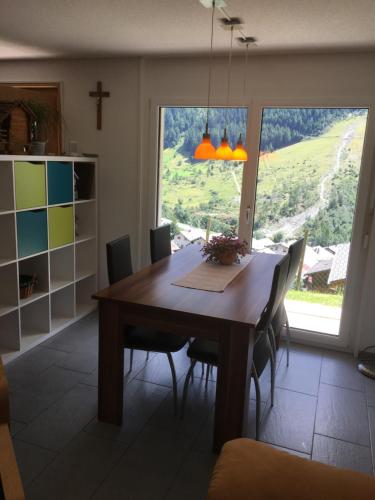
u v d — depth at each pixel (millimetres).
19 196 2969
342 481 1357
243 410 2156
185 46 3209
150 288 2477
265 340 2529
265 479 1357
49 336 3502
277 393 2865
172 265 3025
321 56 3230
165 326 2244
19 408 2555
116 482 2012
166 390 2834
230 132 3592
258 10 2334
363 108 3221
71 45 3295
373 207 3268
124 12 2473
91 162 3859
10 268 3035
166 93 3691
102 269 4188
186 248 3596
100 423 2443
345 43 2926
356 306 3482
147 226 3994
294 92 3342
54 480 2006
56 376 2932
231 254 3029
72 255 3729
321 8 2271
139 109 3760
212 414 2588
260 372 2316
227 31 2762
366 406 2756
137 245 4039
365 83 3172
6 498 1461
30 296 3307
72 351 3301
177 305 2209
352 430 2496
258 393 2338
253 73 3418
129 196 3975
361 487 1334
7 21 2691
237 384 2143
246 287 2562
